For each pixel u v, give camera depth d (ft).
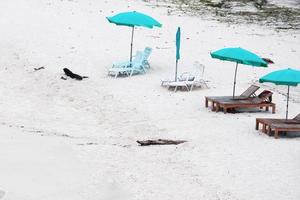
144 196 102.83
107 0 358.64
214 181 109.81
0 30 251.39
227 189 105.70
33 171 114.42
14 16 279.69
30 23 267.39
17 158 121.70
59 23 272.51
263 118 148.15
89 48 232.94
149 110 161.79
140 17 199.82
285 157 123.95
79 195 103.19
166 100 172.04
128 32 268.00
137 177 112.16
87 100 172.35
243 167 117.50
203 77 202.18
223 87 189.88
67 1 337.31
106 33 261.24
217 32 291.79
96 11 313.73
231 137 138.82
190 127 147.23
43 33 251.19
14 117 156.15
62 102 171.63
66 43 237.86
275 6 410.11
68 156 124.47
